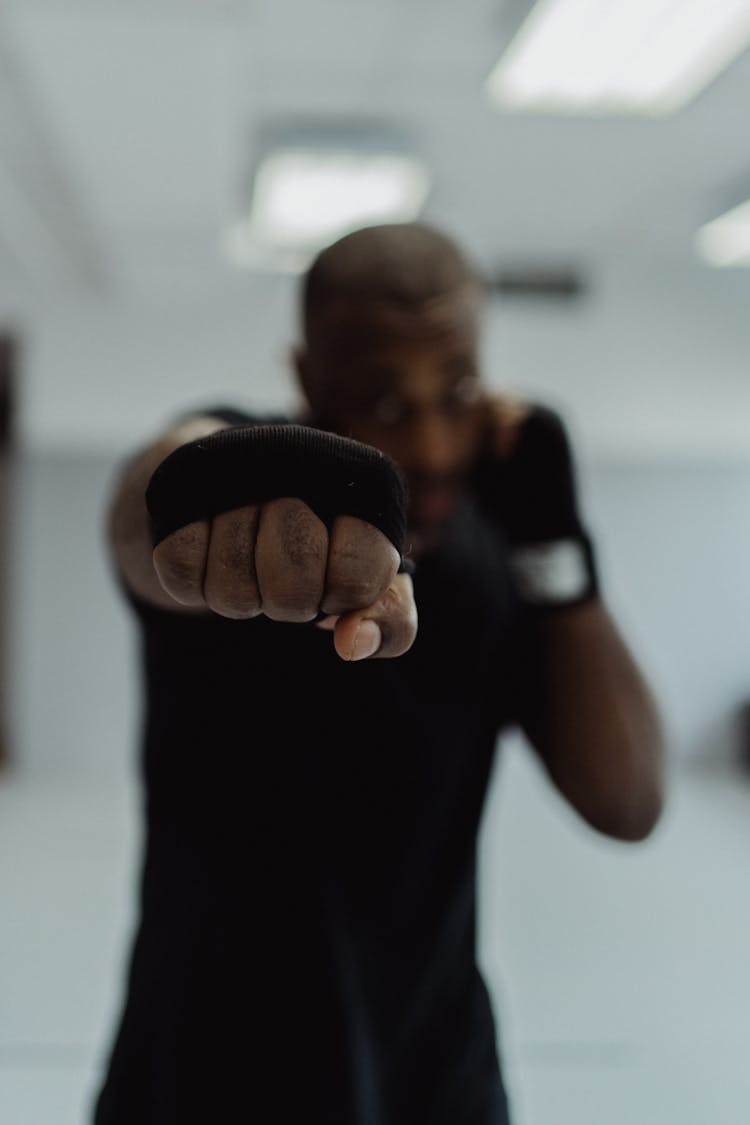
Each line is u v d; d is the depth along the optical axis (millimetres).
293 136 3541
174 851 698
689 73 3035
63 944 2975
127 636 5543
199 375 5516
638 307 5730
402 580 353
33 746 5484
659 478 5793
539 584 742
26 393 5465
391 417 639
